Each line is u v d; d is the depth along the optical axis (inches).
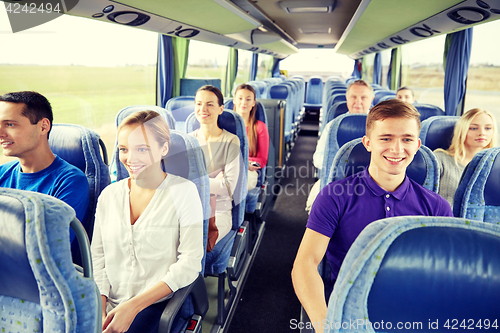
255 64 410.6
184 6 113.3
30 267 24.3
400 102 44.0
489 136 75.0
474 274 20.0
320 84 410.6
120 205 48.9
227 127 77.8
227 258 70.1
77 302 25.7
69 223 25.4
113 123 118.4
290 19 242.2
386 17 137.0
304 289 41.3
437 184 51.9
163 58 159.9
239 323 79.1
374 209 46.1
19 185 57.4
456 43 150.9
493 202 53.5
